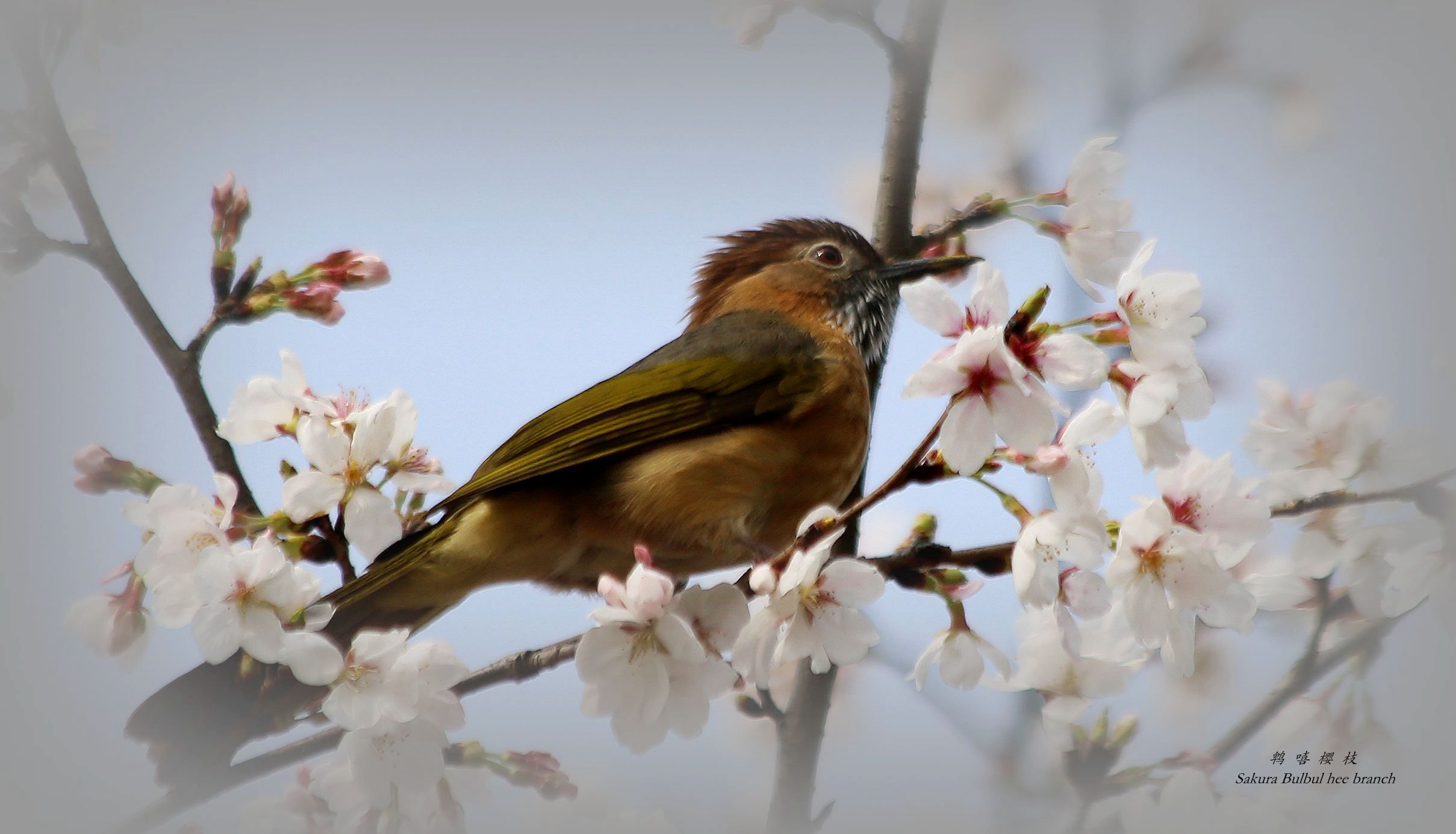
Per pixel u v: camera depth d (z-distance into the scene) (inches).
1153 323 147.9
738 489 151.7
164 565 148.6
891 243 152.9
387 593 151.1
